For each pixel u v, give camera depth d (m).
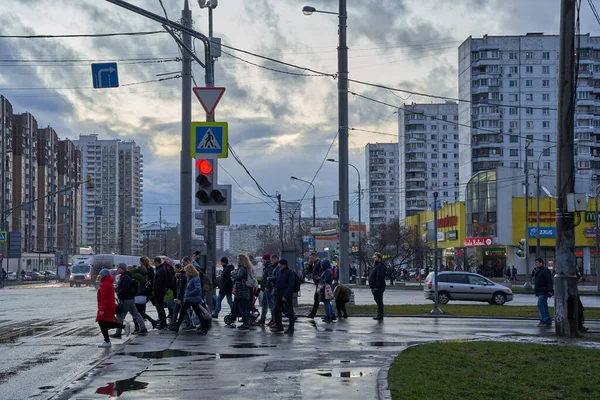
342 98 26.88
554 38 108.12
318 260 22.59
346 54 26.94
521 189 73.44
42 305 32.78
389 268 58.41
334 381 10.09
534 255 72.75
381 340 15.76
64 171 139.50
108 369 11.53
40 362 13.04
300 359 12.52
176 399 9.13
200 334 17.19
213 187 17.94
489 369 10.66
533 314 24.50
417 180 137.75
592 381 9.52
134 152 158.00
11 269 108.56
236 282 18.25
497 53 107.94
